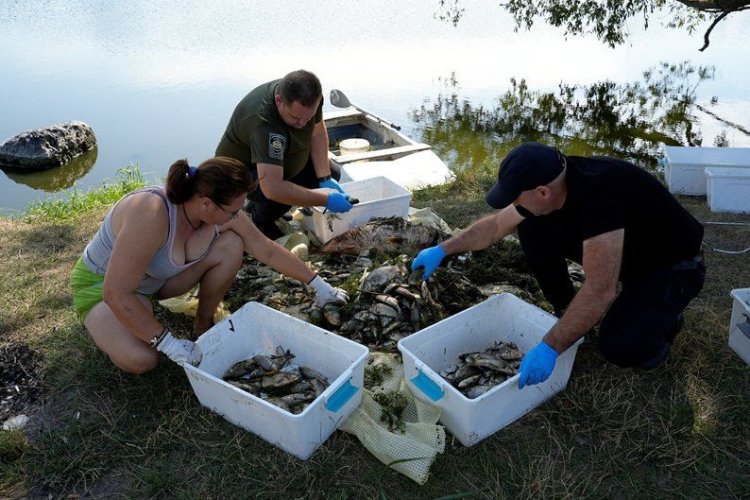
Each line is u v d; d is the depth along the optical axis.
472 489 2.77
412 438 2.86
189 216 3.00
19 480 2.85
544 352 2.86
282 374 3.20
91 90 11.42
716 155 5.76
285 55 13.15
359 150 7.75
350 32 14.87
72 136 9.40
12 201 8.15
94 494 2.79
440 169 7.08
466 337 3.49
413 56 13.18
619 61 12.73
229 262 3.41
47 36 14.72
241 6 17.19
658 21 15.12
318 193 4.34
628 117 10.25
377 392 3.25
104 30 15.17
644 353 3.15
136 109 10.58
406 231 4.51
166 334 3.02
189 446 3.00
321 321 3.77
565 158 2.92
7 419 3.19
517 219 3.45
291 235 4.81
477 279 4.20
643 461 2.91
